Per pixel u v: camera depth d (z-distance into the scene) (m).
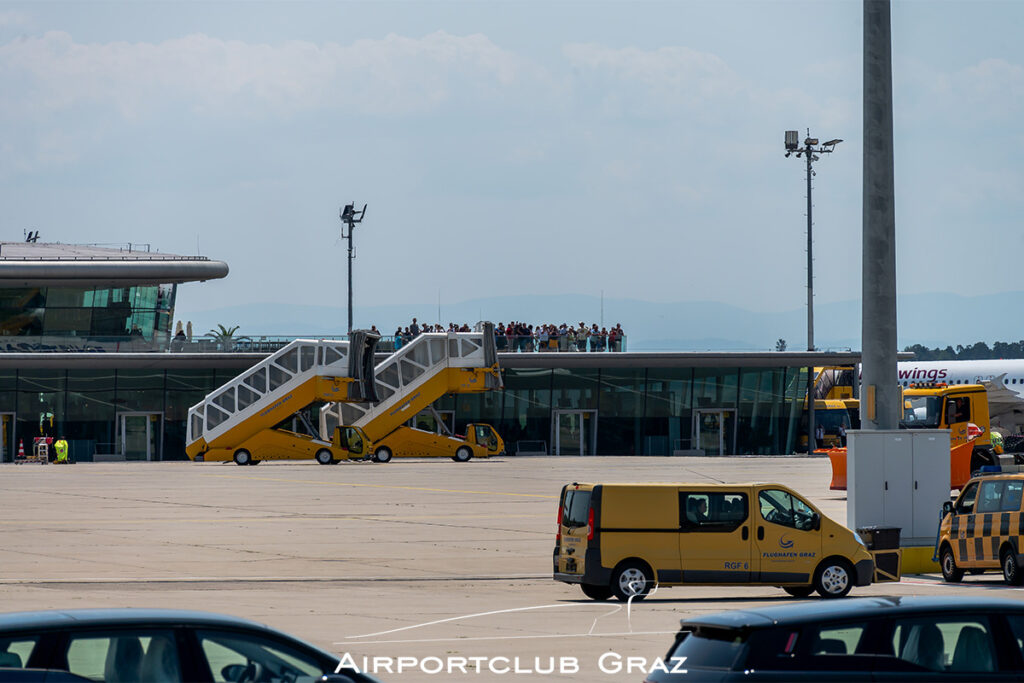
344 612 71.25
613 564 77.19
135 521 130.25
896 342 97.75
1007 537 85.81
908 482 96.56
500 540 114.12
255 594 79.94
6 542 111.19
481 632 63.88
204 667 30.53
